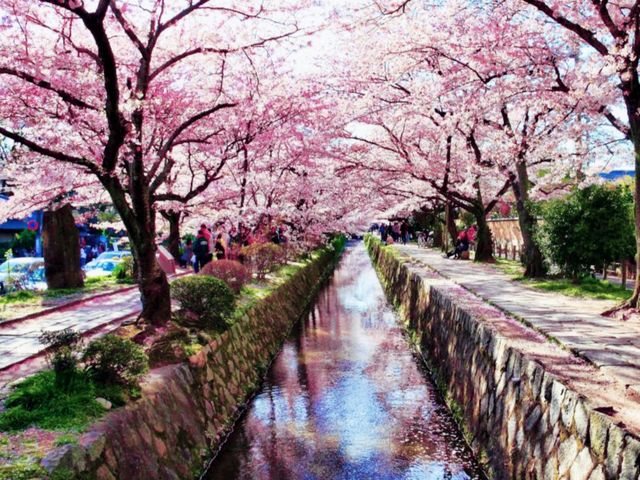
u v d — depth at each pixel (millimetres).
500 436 6398
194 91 10898
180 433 6277
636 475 3496
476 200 20312
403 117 16328
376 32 12500
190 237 22672
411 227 42094
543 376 5379
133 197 7840
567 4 10250
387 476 6816
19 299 11695
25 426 4547
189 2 8516
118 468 4555
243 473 6895
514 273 15766
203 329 9023
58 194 12391
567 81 11523
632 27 8594
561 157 14477
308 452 7512
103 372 5480
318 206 22578
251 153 14859
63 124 8719
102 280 16016
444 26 11789
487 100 11461
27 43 8039
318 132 15125
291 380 10930
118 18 7797
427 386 10578
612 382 4969
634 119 8688
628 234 11070
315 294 23406
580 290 11219
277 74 11453
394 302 20672
